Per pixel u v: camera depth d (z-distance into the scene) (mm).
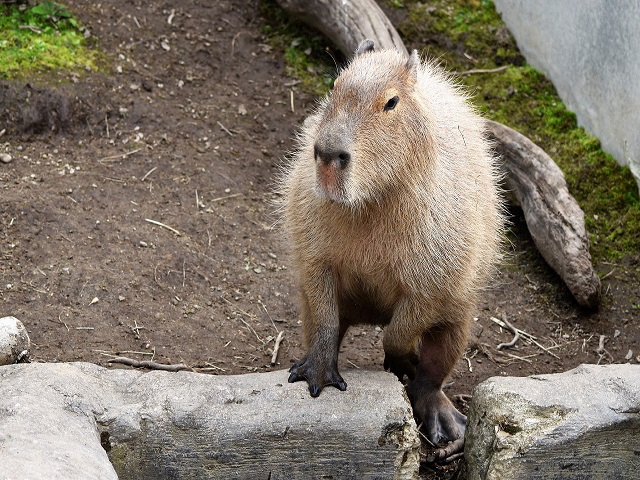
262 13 11797
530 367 8180
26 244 8250
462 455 6504
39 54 10102
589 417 5664
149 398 5566
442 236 6215
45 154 9422
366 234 6094
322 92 10977
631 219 9578
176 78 10727
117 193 9125
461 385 7832
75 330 7473
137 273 8258
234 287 8484
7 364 6023
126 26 11039
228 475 5578
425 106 5980
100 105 9992
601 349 8461
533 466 5660
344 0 10508
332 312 6293
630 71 9383
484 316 8805
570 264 8766
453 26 11508
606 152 10016
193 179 9570
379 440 5594
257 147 10203
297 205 6348
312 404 5672
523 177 9375
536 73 11000
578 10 10133
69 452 4848
